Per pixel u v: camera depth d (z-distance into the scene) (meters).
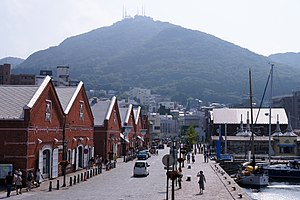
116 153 78.75
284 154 103.88
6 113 37.75
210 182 44.47
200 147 124.56
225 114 126.50
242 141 107.44
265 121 122.50
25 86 43.06
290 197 47.59
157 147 126.69
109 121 71.81
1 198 29.84
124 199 30.61
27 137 37.03
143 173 48.41
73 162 51.72
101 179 44.91
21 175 34.88
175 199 31.25
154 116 198.88
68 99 51.62
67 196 31.44
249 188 55.72
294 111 190.38
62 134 46.59
